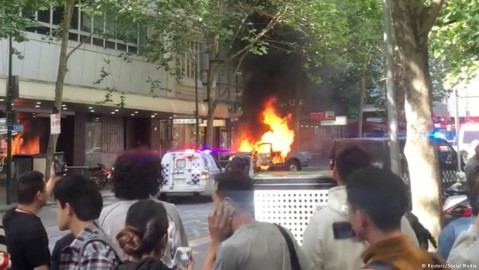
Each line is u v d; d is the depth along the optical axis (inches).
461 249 125.3
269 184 213.6
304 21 1223.5
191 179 873.5
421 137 294.0
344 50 1419.8
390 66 389.1
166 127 1585.9
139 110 1325.0
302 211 211.6
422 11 298.5
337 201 144.4
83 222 145.0
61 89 938.7
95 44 1226.0
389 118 384.5
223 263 132.8
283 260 135.9
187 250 140.4
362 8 774.5
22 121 1223.5
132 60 1311.5
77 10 1171.3
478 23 557.9
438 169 295.6
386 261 87.4
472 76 713.0
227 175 141.6
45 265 170.2
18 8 760.3
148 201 125.7
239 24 1338.6
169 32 1234.6
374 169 100.0
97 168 1147.9
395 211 92.7
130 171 161.9
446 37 644.7
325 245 142.6
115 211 157.8
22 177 173.9
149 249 120.6
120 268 119.8
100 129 1398.9
